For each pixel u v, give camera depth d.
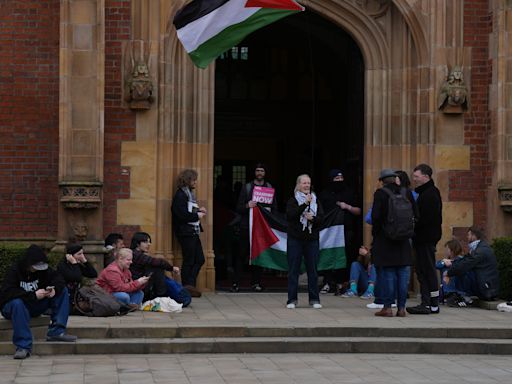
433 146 21.09
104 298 16.95
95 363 14.30
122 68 20.52
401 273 17.69
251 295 20.91
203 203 21.09
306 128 30.59
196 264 20.47
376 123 21.59
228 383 12.85
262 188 21.50
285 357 15.09
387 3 21.48
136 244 18.41
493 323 16.89
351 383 12.98
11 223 20.45
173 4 20.61
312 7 21.45
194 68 21.00
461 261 19.09
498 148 20.70
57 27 20.64
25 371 13.58
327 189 21.61
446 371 14.06
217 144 30.95
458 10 21.14
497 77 20.77
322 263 21.20
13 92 20.55
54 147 20.55
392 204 17.44
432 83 21.03
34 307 14.84
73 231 19.84
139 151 20.48
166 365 14.20
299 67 30.53
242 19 18.61
